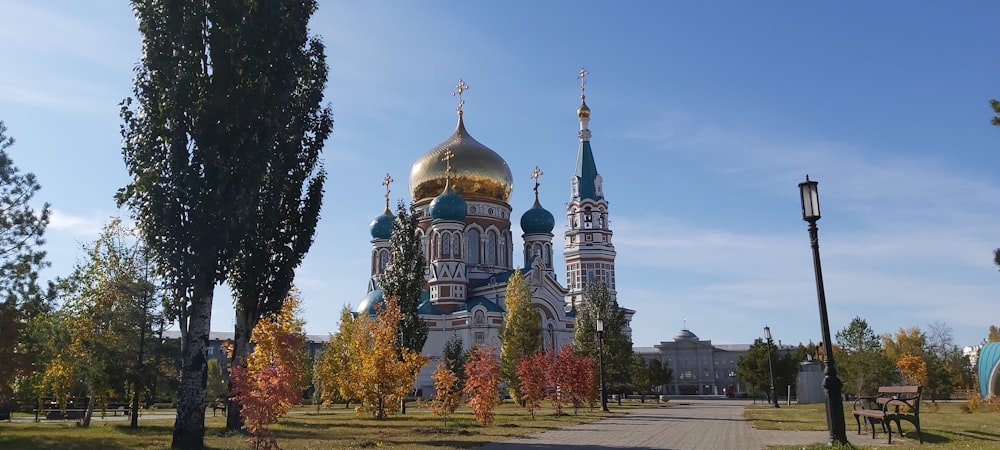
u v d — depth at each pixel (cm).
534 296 10681
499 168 11469
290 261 3756
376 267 11812
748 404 7619
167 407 8775
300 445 2747
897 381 7256
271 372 2345
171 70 2748
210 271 2725
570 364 5359
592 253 12288
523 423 4153
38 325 4216
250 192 2798
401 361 5672
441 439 3050
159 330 4381
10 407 5244
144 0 2773
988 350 7044
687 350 16825
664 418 4562
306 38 3394
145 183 2684
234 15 2847
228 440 3098
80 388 5247
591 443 2825
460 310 10500
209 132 2742
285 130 3616
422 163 11531
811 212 2381
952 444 2425
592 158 12850
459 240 10819
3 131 3481
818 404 7206
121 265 4441
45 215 3531
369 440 2981
